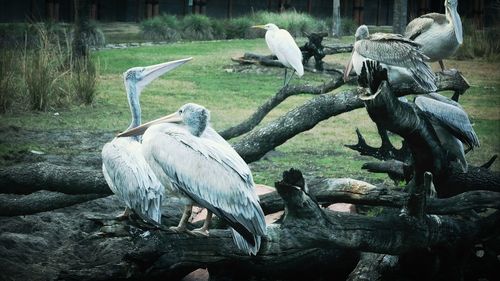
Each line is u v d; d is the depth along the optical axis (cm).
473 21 3497
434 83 736
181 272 621
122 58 2278
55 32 2509
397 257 646
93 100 1608
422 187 597
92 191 708
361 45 805
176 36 2972
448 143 705
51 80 1566
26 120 1392
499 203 623
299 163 1107
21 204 731
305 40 3005
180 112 594
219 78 1984
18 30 2517
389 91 580
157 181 593
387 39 792
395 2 2669
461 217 686
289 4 3891
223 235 573
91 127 1355
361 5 3988
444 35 858
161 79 1948
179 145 552
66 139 1245
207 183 542
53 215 805
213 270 657
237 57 2336
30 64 1596
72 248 697
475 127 1395
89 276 562
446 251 660
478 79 2036
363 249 593
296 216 570
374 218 596
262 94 1761
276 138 765
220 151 552
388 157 748
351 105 752
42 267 666
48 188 714
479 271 685
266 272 654
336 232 578
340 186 646
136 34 3133
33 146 1173
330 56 2444
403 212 610
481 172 735
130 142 631
